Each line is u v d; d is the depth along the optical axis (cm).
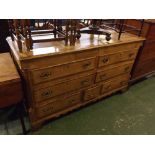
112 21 260
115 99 237
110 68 198
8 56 167
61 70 154
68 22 143
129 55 207
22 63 127
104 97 237
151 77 302
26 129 177
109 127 189
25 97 169
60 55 143
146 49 230
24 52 134
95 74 188
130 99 239
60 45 156
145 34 213
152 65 274
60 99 176
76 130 181
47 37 169
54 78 154
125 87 247
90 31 198
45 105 168
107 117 203
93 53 166
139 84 278
